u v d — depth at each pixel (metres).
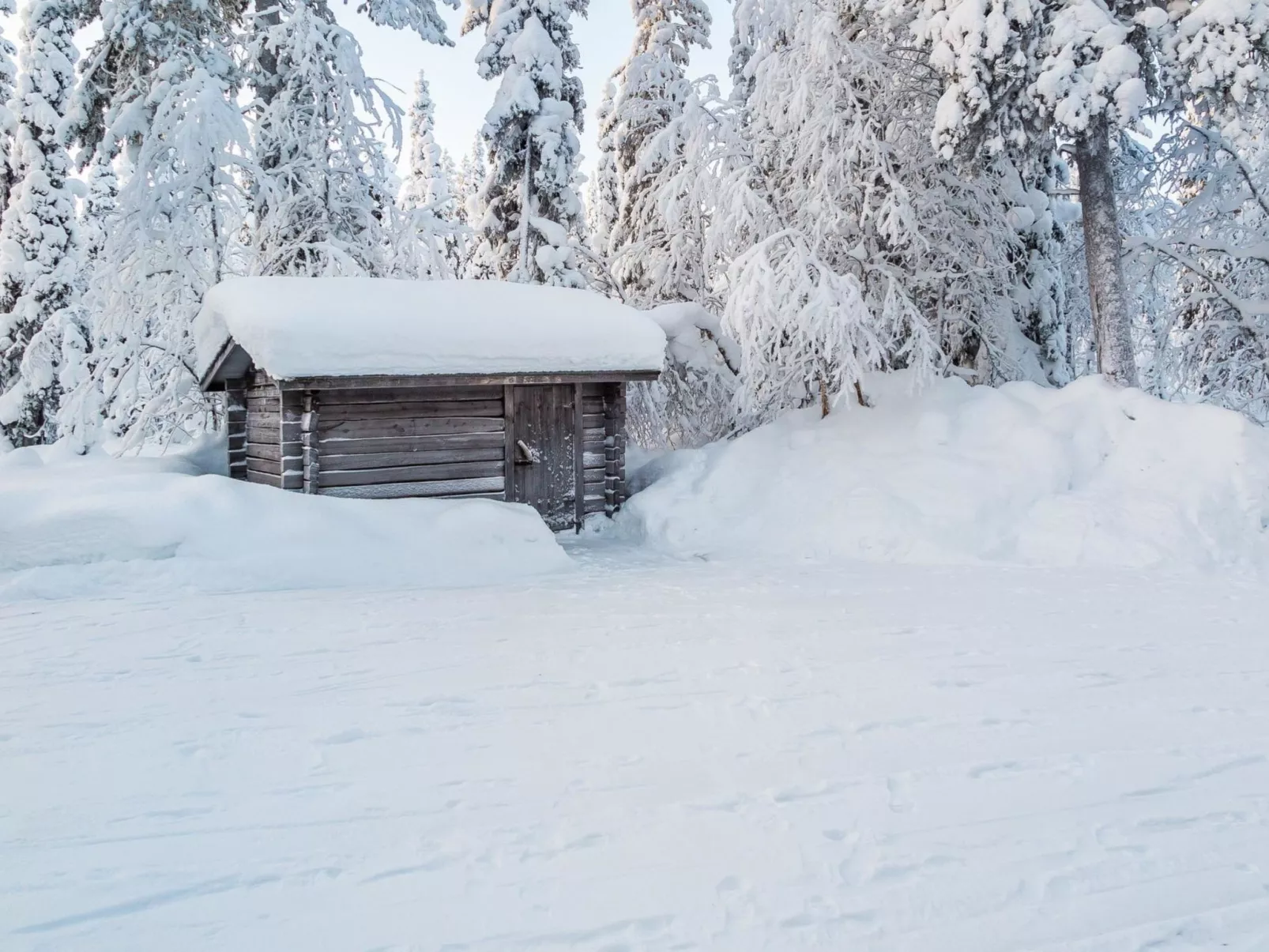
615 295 16.70
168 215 11.93
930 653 5.54
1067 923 2.68
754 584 7.89
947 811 3.39
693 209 12.40
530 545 8.95
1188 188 13.86
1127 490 9.22
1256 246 11.50
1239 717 4.39
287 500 8.53
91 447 12.59
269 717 4.41
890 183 11.15
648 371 11.11
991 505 9.32
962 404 11.02
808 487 10.45
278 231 13.37
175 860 3.02
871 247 11.96
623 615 6.64
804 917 2.70
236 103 12.42
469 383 9.97
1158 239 12.12
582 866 2.98
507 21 15.38
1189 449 9.34
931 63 10.93
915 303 12.56
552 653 5.56
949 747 4.02
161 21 12.44
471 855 3.06
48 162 17.25
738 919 2.69
